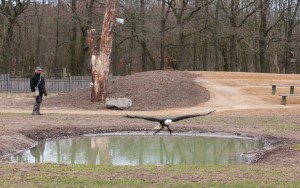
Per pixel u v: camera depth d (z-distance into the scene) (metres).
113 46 57.59
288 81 34.56
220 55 63.78
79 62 54.81
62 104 28.12
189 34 51.38
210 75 33.31
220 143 16.05
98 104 27.09
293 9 54.09
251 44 56.41
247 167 10.28
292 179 8.51
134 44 62.03
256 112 24.25
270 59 62.56
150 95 27.92
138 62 63.00
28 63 55.47
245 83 32.59
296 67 62.69
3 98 33.50
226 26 49.16
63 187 7.68
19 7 48.03
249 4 48.91
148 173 9.19
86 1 47.59
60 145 15.40
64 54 57.09
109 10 27.19
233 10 49.41
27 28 55.12
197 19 50.22
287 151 13.20
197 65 62.84
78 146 15.34
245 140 16.58
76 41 54.28
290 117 22.22
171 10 52.16
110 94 28.80
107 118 20.81
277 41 51.53
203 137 17.22
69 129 17.64
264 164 11.14
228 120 20.75
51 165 10.23
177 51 59.84
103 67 27.53
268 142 15.87
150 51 60.56
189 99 27.67
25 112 22.64
